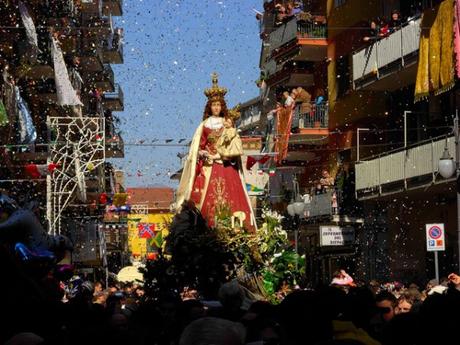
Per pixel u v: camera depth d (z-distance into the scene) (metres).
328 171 43.28
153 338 9.41
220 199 17.31
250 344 7.39
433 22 28.69
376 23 37.00
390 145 36.88
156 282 16.14
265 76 53.97
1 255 8.27
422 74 29.27
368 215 38.31
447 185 28.88
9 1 36.38
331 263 43.22
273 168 41.78
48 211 33.41
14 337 5.72
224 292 10.25
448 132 29.25
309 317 6.11
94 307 9.88
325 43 44.06
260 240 16.48
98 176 46.97
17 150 35.41
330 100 43.31
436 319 5.97
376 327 8.45
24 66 37.62
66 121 45.34
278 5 47.25
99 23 50.06
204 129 17.75
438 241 23.11
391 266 36.19
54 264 9.34
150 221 69.19
